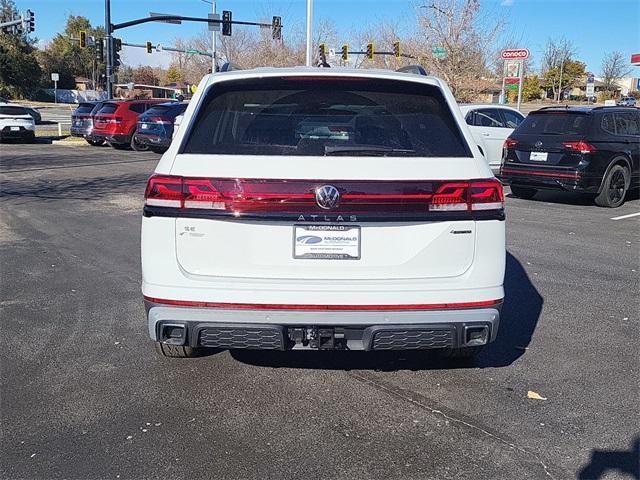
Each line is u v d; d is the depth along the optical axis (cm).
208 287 322
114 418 345
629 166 1102
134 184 1322
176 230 323
